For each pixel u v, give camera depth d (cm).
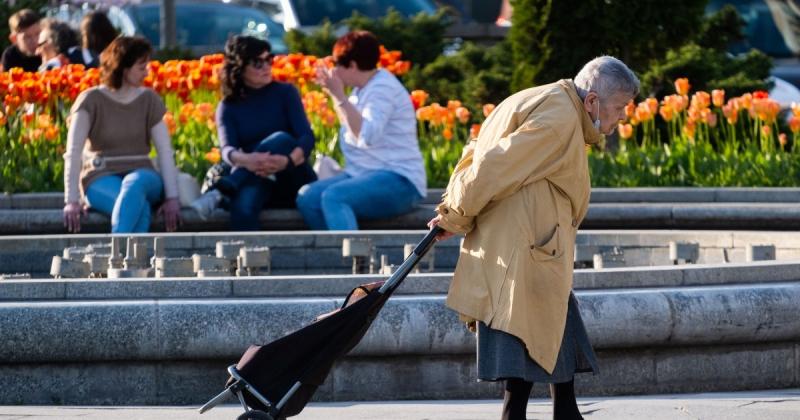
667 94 3075
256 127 2184
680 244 1792
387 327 1341
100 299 1388
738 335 1409
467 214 1080
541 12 2966
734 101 2616
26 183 2417
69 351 1324
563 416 1146
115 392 1350
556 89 1096
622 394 1408
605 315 1367
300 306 1339
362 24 3738
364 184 2127
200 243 1872
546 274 1091
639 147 2775
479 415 1245
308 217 2144
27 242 1848
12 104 2478
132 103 2141
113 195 2111
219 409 1296
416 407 1303
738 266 1477
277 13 5250
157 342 1325
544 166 1085
